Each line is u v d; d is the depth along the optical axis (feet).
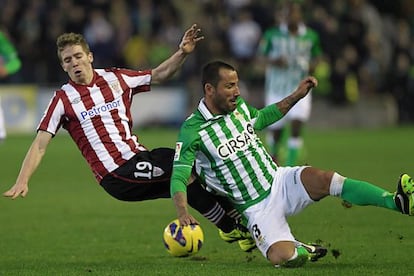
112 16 291.99
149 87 91.15
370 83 290.97
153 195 88.69
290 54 182.29
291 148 176.65
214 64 82.02
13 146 234.17
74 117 87.30
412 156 197.88
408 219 113.29
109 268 85.10
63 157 210.59
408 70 291.38
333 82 282.77
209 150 82.33
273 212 82.07
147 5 289.53
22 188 82.38
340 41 281.74
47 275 81.92
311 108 290.56
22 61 273.75
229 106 81.97
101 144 87.35
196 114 82.84
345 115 291.58
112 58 275.80
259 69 274.36
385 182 151.33
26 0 281.74
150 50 281.95
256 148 83.46
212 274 79.77
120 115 88.58
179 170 80.64
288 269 80.79
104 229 112.57
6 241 105.09
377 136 257.55
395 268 81.66
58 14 275.39
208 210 86.94
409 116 297.53
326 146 228.02
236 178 82.74
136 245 101.04
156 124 276.21
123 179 87.10
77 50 87.51
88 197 144.15
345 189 80.12
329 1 290.56
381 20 315.17
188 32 90.58
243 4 293.84
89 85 88.17
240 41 278.26
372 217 115.44
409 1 321.93
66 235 108.68
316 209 122.93
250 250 89.51
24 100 270.46
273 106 85.92
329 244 89.20
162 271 82.28
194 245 89.35
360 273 78.79
